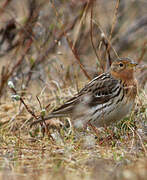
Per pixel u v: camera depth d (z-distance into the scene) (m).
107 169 8.95
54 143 10.98
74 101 11.83
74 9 16.97
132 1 19.95
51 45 16.12
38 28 16.31
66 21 16.55
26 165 9.54
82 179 8.50
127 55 18.12
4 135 11.96
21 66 15.44
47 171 9.07
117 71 11.67
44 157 10.01
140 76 14.79
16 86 15.38
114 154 9.73
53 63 15.74
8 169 9.33
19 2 18.44
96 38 16.55
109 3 19.42
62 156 9.96
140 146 10.43
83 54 16.88
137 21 20.20
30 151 10.48
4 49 17.25
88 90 11.84
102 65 13.92
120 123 12.05
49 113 12.84
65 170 9.07
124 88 11.38
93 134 11.69
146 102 12.70
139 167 8.70
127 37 19.55
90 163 9.44
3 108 13.88
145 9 20.52
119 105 11.42
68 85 14.43
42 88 14.31
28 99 13.77
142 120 12.05
